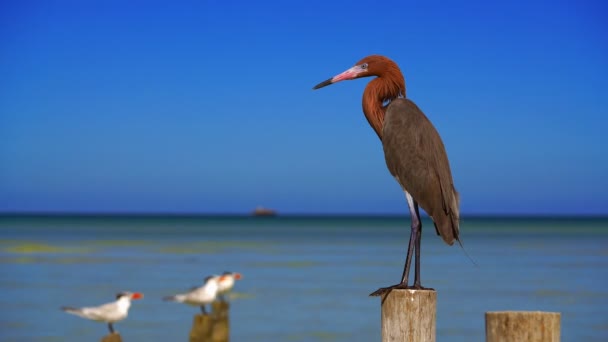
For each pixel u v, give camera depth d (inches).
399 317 224.8
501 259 1539.1
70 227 3846.0
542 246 2084.2
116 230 3373.5
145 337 634.2
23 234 2746.1
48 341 609.6
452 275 1179.3
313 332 667.4
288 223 5698.8
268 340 629.9
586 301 868.0
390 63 316.2
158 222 5561.0
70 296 880.9
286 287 999.0
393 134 296.2
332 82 323.6
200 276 1130.7
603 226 4778.5
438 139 297.6
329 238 2630.4
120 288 964.6
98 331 658.2
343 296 904.9
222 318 410.3
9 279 1070.4
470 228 4333.2
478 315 766.5
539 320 199.9
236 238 2566.4
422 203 285.3
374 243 2249.0
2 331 652.7
